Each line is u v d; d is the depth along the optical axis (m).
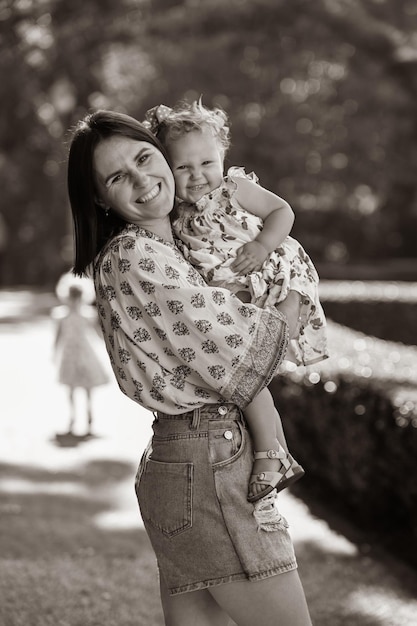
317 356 2.86
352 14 34.06
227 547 2.59
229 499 2.59
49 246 42.78
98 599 4.87
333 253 39.66
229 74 33.06
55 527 6.21
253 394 2.58
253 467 2.64
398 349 8.05
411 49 35.44
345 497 6.69
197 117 2.77
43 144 37.06
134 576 5.27
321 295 16.25
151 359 2.63
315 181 34.97
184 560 2.64
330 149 35.03
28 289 41.31
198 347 2.57
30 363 15.07
